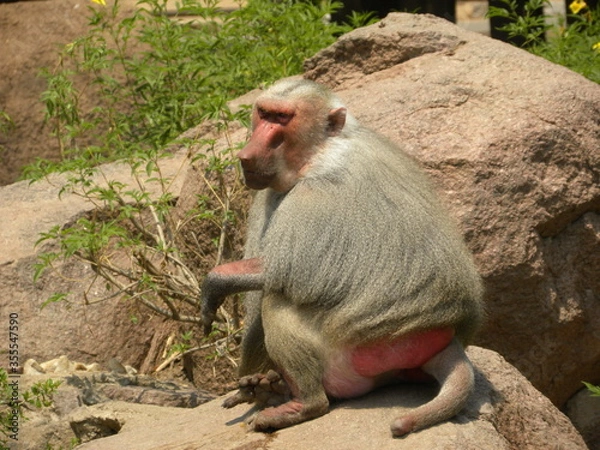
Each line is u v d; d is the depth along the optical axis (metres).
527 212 15.16
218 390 17.78
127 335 18.44
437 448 10.78
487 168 15.17
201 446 11.79
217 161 16.78
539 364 15.54
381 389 12.16
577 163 15.58
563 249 15.50
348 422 11.50
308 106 11.94
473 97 16.23
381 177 11.71
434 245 11.52
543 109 15.81
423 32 18.02
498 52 17.25
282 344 11.57
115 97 23.19
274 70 21.44
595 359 15.89
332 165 11.80
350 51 18.56
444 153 15.32
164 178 18.95
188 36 23.06
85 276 18.62
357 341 11.48
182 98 21.89
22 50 27.61
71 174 19.58
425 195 11.88
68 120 22.36
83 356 18.09
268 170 11.95
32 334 18.00
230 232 17.28
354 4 27.44
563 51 21.86
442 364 11.59
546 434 12.21
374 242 11.41
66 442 15.52
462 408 11.53
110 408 15.52
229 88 21.67
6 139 26.70
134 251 17.39
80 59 26.83
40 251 18.58
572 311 15.44
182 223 17.36
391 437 11.12
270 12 22.81
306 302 11.47
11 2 28.67
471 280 11.77
